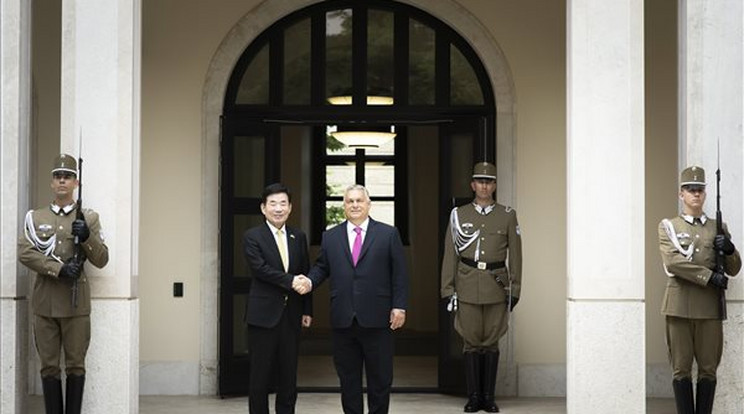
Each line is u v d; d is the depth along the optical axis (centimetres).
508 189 1066
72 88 827
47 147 1056
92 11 827
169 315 1069
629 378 802
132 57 828
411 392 1077
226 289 1045
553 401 1027
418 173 1537
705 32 829
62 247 789
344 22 1077
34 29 1058
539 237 1068
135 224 836
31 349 1045
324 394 1075
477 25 1066
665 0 1064
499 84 1066
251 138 1059
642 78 814
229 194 1048
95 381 813
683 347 798
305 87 1076
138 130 845
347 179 1564
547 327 1065
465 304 963
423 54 1076
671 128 1062
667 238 794
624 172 812
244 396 1049
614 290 807
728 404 811
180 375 1062
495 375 966
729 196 824
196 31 1072
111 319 816
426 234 1527
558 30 1068
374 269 789
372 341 791
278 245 812
